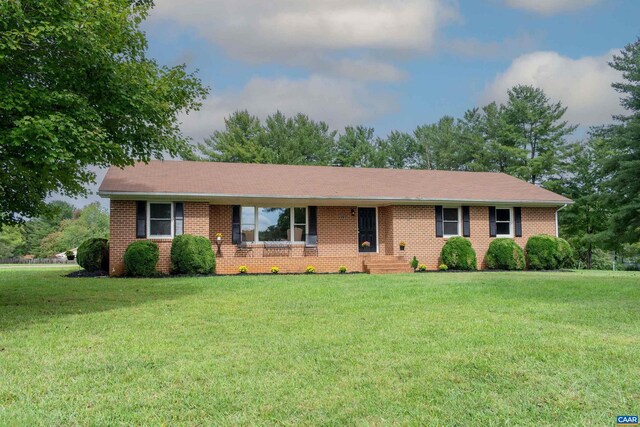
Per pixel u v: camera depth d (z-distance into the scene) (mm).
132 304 9797
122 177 18672
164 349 5957
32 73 9000
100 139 8945
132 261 16547
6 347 6098
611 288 12250
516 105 41375
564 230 37062
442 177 23906
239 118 45250
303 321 7812
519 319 7906
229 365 5250
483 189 22141
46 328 7281
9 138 7836
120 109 9695
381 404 4133
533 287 12523
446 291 11727
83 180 11398
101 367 5195
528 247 21141
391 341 6324
